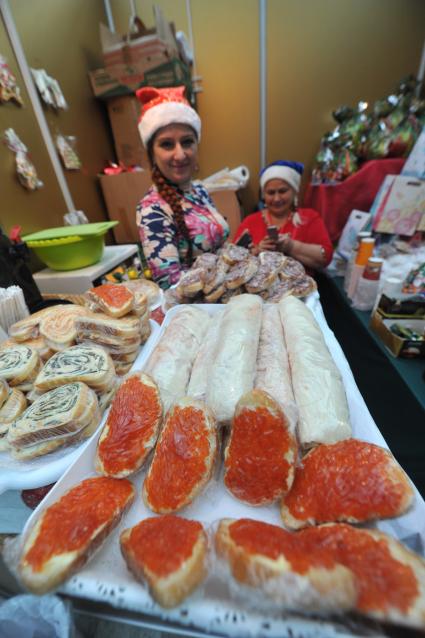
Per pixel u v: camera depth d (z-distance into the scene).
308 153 2.19
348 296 1.13
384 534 0.25
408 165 1.37
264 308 0.64
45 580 0.24
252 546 0.24
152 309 0.76
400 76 1.92
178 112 0.99
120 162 1.89
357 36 1.83
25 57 1.21
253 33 1.87
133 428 0.36
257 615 0.22
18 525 0.40
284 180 1.47
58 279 1.12
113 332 0.52
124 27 1.94
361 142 1.65
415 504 0.28
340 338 1.19
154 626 0.23
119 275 1.26
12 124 1.14
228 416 0.38
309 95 2.01
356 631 0.20
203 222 1.11
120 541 0.27
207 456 0.33
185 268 1.09
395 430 0.79
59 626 0.24
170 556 0.24
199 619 0.22
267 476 0.31
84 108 1.64
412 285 0.92
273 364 0.47
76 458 0.35
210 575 0.24
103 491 0.31
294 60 1.92
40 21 1.30
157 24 1.47
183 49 1.76
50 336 0.52
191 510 0.32
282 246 1.28
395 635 0.20
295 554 0.23
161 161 1.07
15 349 0.51
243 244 1.18
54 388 0.43
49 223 1.35
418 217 1.25
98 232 1.11
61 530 0.27
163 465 0.33
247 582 0.22
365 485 0.28
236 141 2.19
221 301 0.73
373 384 0.91
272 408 0.32
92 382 0.43
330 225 1.75
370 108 2.00
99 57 1.77
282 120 2.10
